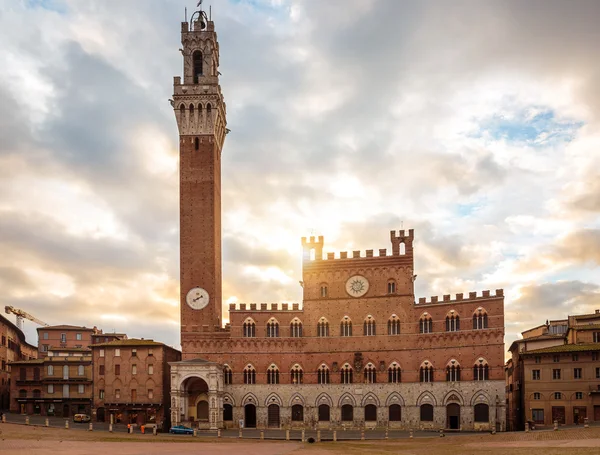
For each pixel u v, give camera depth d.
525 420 128.12
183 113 150.00
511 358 163.25
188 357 141.38
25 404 151.12
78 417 135.38
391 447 94.69
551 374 126.56
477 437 103.81
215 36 156.88
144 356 141.62
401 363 137.12
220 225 155.38
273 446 95.69
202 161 148.75
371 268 142.50
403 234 142.25
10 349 172.25
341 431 133.88
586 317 143.00
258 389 140.50
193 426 133.12
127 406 139.12
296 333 143.38
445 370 133.38
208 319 143.12
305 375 141.00
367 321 140.88
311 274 145.25
